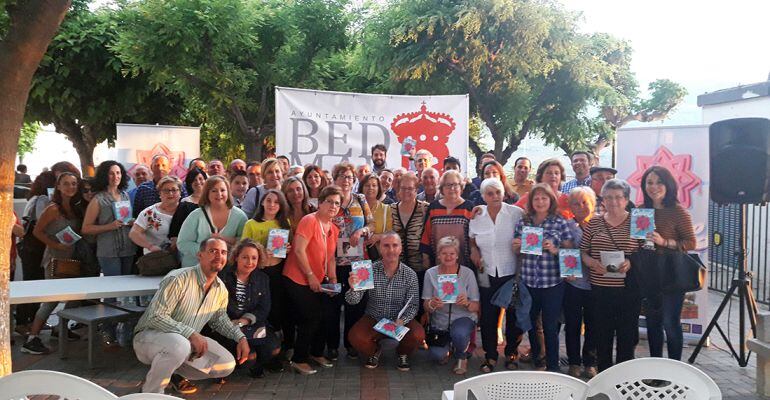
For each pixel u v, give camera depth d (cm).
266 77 1482
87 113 1572
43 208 730
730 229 1123
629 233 539
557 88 1662
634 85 2172
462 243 609
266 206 572
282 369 587
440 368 600
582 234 567
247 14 1366
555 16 1513
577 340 575
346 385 546
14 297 516
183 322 479
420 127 879
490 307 589
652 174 550
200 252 484
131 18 1295
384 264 598
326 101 857
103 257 659
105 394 263
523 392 280
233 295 541
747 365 614
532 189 571
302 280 565
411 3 1515
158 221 627
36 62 360
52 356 624
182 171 1038
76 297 536
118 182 669
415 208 637
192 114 1875
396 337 554
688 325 694
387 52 1562
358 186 705
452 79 1620
